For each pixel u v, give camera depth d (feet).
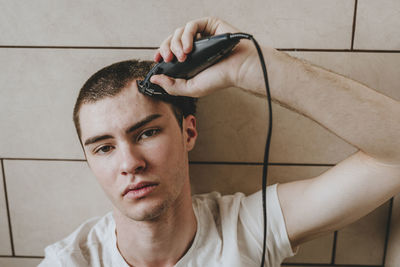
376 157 1.98
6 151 3.00
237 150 3.01
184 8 2.70
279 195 2.56
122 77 2.11
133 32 2.75
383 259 3.19
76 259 2.50
